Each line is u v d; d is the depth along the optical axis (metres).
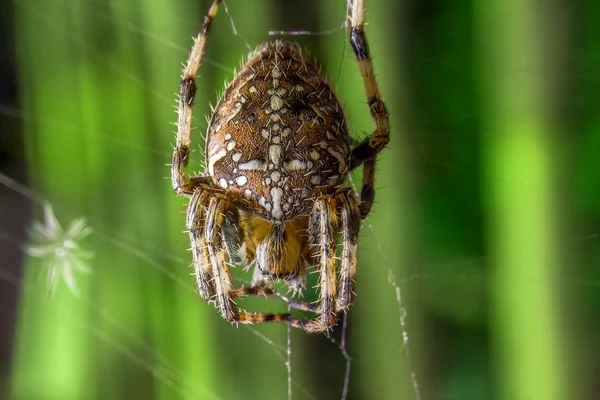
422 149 0.16
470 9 0.16
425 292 0.16
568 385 0.16
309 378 0.16
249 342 0.16
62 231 0.16
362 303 0.16
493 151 0.16
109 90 0.16
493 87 0.16
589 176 0.16
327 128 0.14
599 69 0.16
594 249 0.16
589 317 0.16
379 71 0.16
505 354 0.16
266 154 0.14
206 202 0.14
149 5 0.16
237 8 0.16
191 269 0.16
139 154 0.16
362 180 0.14
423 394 0.16
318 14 0.16
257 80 0.14
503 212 0.16
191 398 0.16
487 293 0.16
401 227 0.16
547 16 0.16
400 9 0.16
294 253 0.14
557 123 0.16
